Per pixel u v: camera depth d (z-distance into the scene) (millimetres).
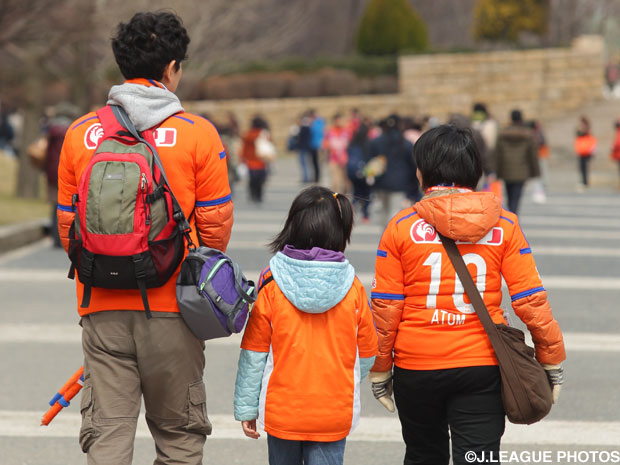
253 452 13984
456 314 9359
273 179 75875
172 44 9430
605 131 101375
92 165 8859
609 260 32250
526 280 9453
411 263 9445
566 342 20594
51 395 16734
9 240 35094
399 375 9617
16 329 21750
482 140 33844
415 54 113875
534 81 111875
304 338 9211
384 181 36375
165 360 9172
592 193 64438
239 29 99500
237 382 9484
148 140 9125
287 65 114312
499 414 9336
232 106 106562
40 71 50531
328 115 109125
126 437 9047
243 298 9062
